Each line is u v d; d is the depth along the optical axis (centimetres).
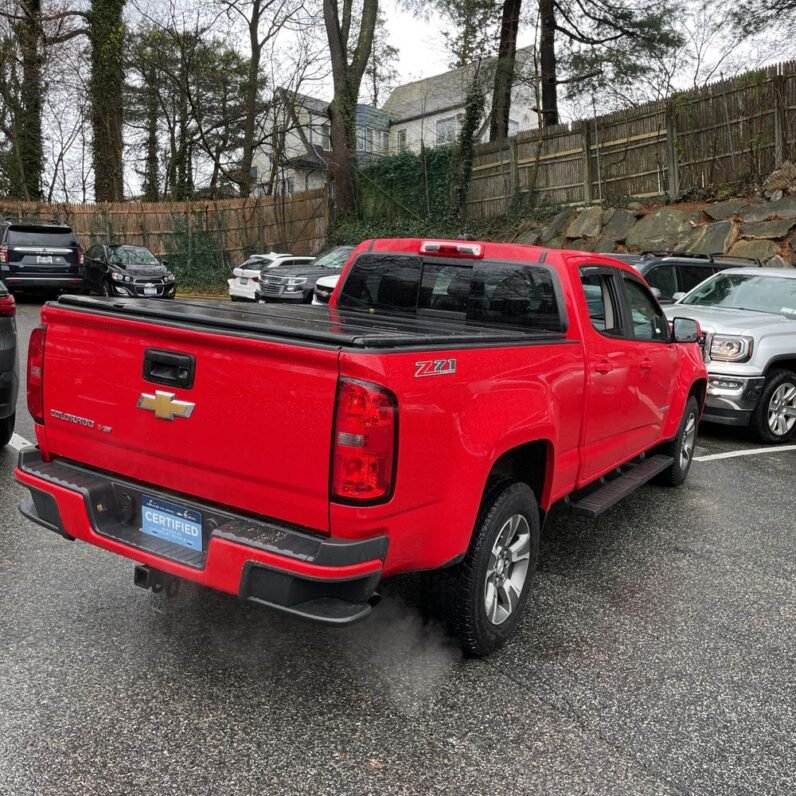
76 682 309
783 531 530
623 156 2088
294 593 259
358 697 306
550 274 405
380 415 254
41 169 2984
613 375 438
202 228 2797
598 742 284
